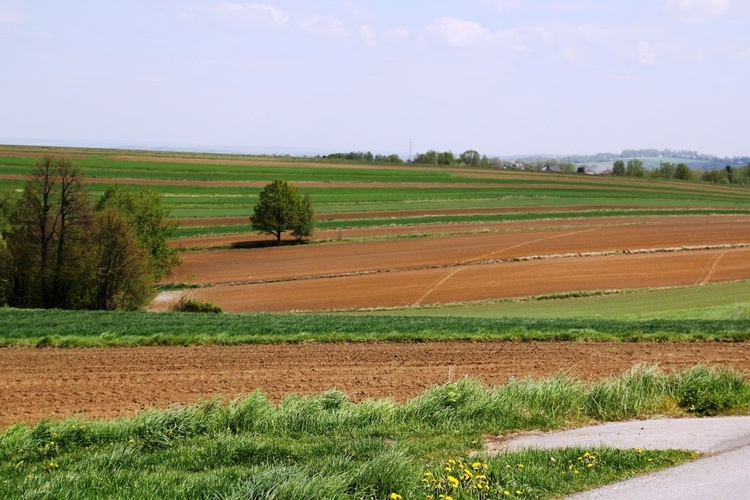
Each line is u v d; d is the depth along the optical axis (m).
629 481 7.74
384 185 119.31
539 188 121.19
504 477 7.55
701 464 8.38
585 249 64.56
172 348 21.48
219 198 97.81
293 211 69.62
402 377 17.55
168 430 10.41
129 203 51.91
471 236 73.25
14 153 130.12
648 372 13.36
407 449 8.80
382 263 60.06
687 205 102.75
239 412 11.08
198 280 55.12
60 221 45.56
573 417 11.41
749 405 12.20
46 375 18.08
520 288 49.50
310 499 6.75
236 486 6.97
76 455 9.44
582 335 22.52
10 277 44.69
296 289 51.47
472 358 19.72
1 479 7.91
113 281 44.03
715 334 22.42
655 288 48.03
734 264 56.25
